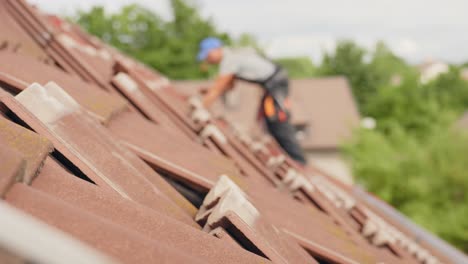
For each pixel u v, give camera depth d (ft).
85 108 6.21
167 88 16.98
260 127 17.39
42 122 4.43
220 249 3.94
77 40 17.63
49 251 1.58
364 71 185.78
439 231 51.52
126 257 2.94
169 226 3.94
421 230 15.39
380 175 58.65
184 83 105.29
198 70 140.36
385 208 16.89
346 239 8.13
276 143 17.03
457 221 51.03
